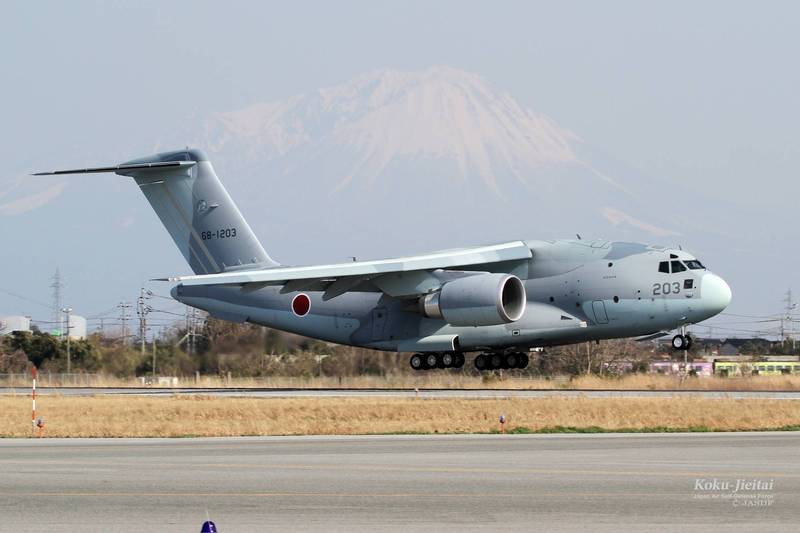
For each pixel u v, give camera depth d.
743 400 120.00
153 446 82.81
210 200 158.50
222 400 130.50
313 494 57.59
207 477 63.78
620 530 48.62
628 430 96.69
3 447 82.50
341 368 191.25
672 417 105.00
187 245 160.62
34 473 65.62
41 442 86.75
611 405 114.25
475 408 113.25
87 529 48.84
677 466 68.38
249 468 67.81
